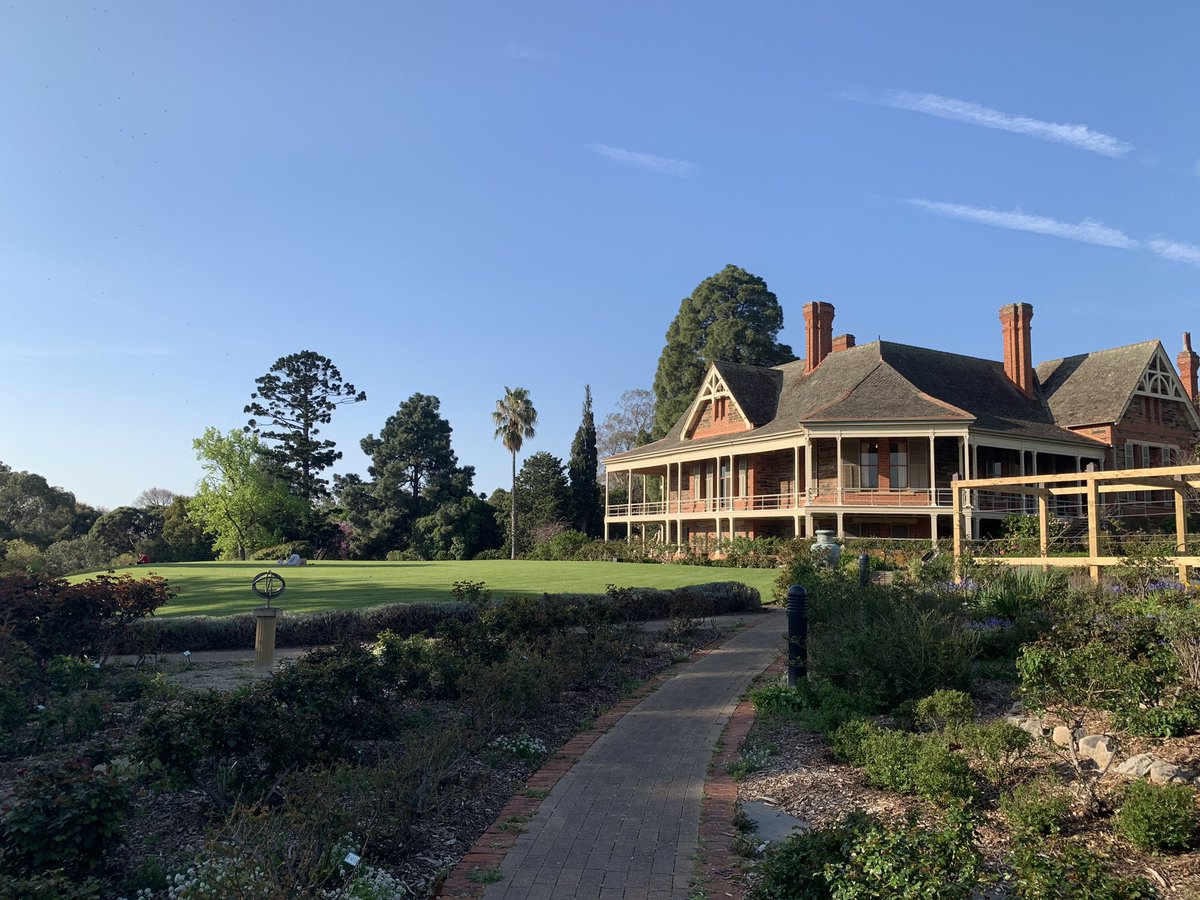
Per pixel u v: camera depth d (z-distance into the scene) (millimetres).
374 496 77312
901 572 21125
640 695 11133
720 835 6125
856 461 38469
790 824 6344
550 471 67812
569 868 5555
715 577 27766
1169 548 16516
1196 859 5289
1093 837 5742
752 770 7723
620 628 14484
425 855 5781
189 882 4551
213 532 67750
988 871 5191
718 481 43750
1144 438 41219
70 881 4656
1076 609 11578
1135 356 41625
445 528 68062
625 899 5078
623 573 29922
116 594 13086
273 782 6605
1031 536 24844
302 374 75938
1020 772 7090
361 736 7859
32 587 12156
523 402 66500
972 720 8203
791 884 4539
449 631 11688
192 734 6234
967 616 13164
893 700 9562
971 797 6395
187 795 6945
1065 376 44312
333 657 8500
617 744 8703
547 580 26531
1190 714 7312
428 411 83688
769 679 11914
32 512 77312
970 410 38969
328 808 5371
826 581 15438
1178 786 5895
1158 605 10242
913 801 6609
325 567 35969
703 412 48062
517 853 5812
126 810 5457
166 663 13453
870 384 38562
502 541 69188
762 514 39875
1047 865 4328
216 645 15008
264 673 12383
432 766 6730
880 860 4199
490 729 8555
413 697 10328
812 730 8953
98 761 7316
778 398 44938
